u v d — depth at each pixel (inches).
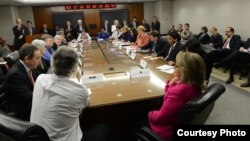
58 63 53.6
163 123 58.8
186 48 130.4
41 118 52.6
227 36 220.1
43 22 430.6
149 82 92.5
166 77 99.2
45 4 408.5
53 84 53.2
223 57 194.9
